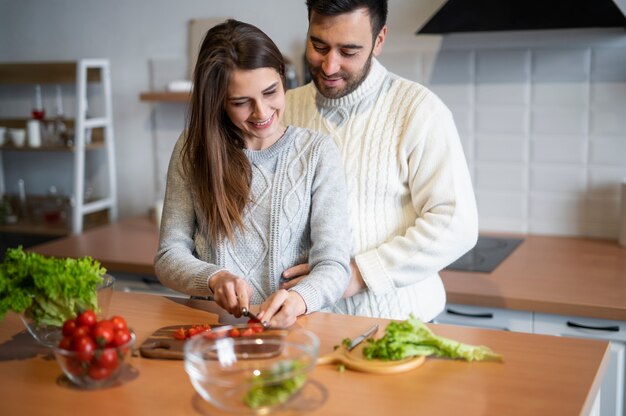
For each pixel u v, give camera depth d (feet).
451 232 6.31
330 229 5.85
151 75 11.71
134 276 9.51
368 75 6.58
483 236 10.18
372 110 6.66
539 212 10.16
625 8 9.19
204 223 6.09
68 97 12.28
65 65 11.56
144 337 5.35
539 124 9.93
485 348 4.91
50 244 10.23
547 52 9.71
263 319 5.15
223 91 5.58
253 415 4.14
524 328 7.86
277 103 5.69
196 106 5.77
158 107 11.80
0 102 12.64
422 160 6.43
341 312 6.58
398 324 4.89
